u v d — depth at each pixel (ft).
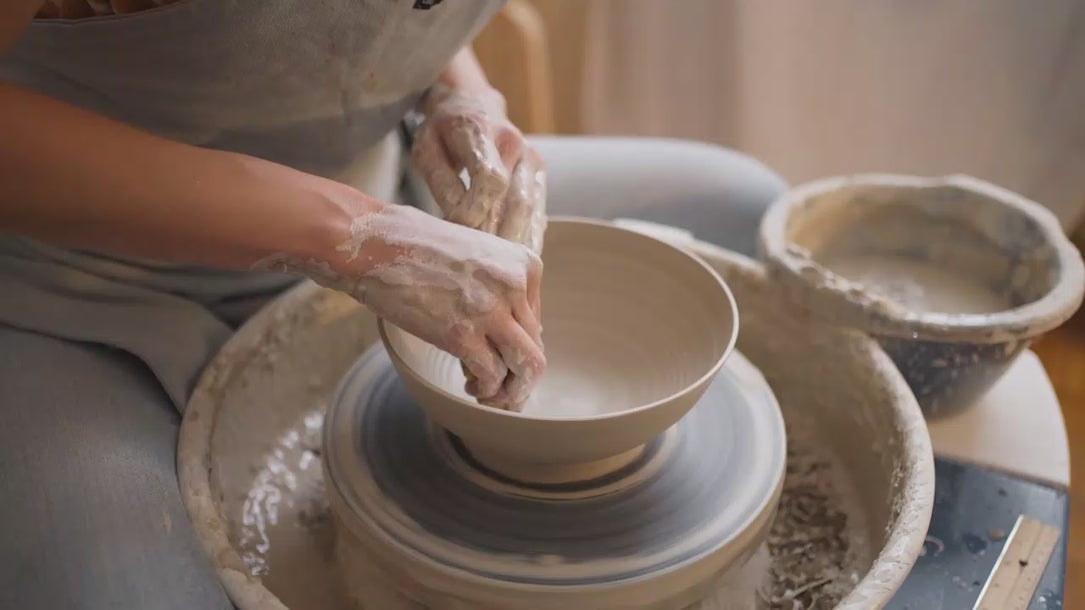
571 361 3.25
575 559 2.41
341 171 3.31
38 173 2.23
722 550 2.44
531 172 3.05
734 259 3.51
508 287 2.37
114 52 2.63
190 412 2.81
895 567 2.28
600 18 6.56
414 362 2.73
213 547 2.39
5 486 2.35
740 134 6.65
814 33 6.05
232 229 2.34
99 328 2.85
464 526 2.50
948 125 6.01
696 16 6.32
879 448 2.95
